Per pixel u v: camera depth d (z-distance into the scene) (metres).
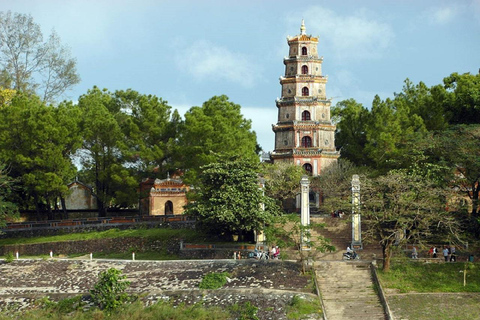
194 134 84.06
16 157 81.56
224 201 70.06
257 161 85.06
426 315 51.97
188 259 72.88
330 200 73.38
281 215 71.31
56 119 85.00
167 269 64.81
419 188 62.22
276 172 91.38
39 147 83.38
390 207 62.25
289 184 90.88
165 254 76.44
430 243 68.25
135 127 89.31
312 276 59.66
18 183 86.00
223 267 63.78
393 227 64.12
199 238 76.31
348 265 62.22
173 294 57.88
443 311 52.56
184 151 85.12
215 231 73.94
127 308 54.97
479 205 65.12
